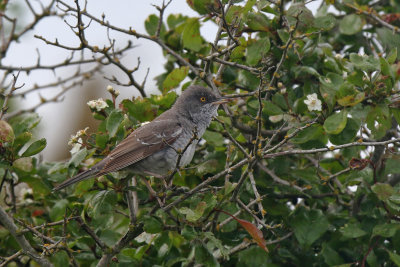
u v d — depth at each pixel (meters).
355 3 12.12
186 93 11.73
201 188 9.38
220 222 10.23
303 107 10.43
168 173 10.45
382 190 9.70
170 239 10.23
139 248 9.98
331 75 10.01
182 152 9.05
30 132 10.45
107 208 9.55
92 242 10.20
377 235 10.18
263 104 10.59
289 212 10.61
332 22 10.77
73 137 10.07
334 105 9.98
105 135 10.03
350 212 11.20
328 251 10.40
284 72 11.43
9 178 11.00
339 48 12.85
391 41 11.92
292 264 10.96
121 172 10.31
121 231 11.25
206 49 12.49
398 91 9.85
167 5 11.33
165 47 11.56
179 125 11.13
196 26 11.69
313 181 10.88
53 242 9.31
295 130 9.67
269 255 10.82
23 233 9.33
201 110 11.42
